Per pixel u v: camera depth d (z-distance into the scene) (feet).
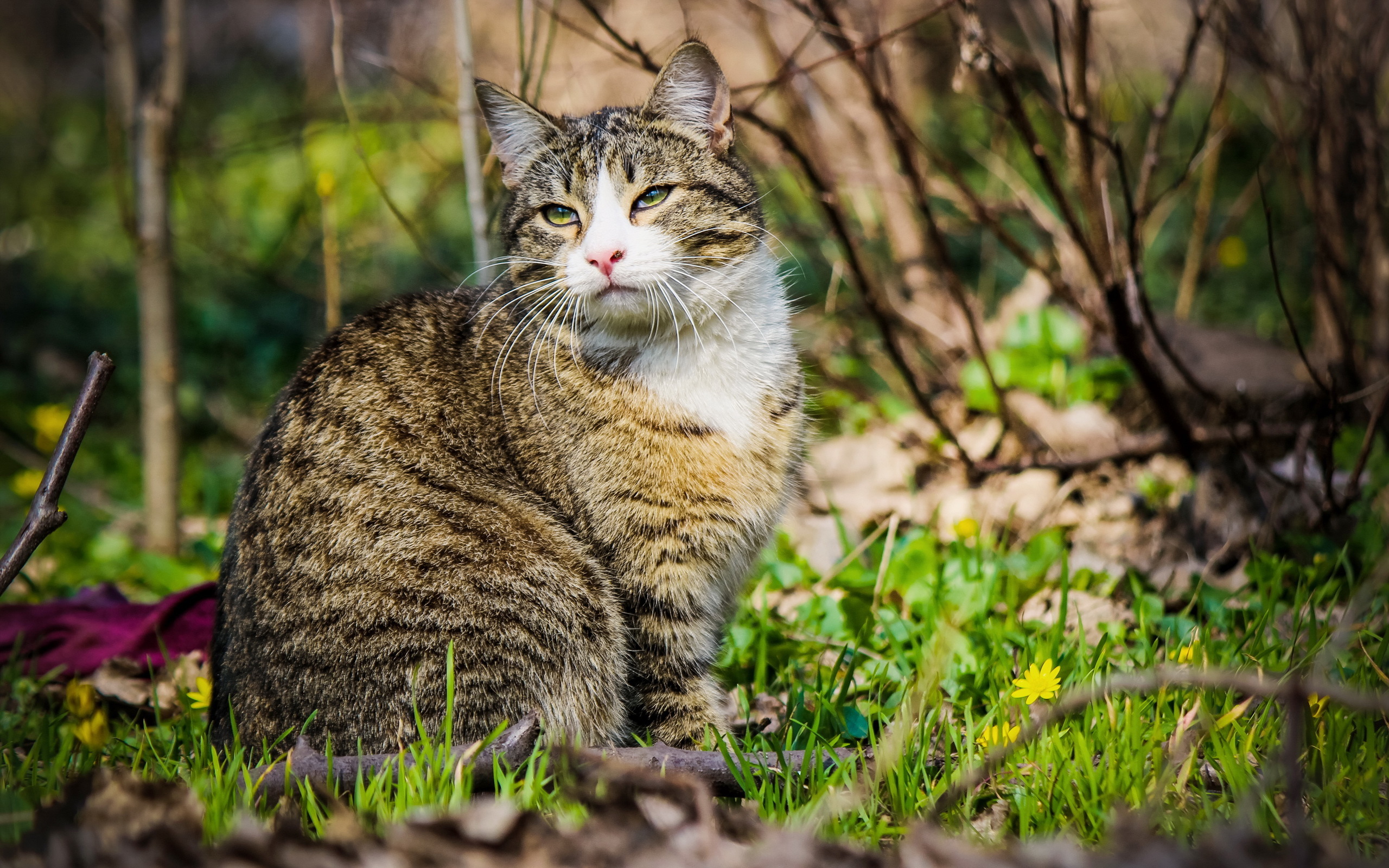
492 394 12.72
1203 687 10.89
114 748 11.91
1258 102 24.56
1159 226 26.32
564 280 12.66
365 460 12.01
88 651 14.48
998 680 12.35
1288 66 20.01
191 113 37.76
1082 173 16.05
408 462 12.11
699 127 13.17
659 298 12.42
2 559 10.38
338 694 11.30
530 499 12.51
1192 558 16.22
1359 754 10.03
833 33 15.57
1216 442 16.92
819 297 24.58
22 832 9.17
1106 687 8.60
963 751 10.59
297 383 12.66
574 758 9.61
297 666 11.44
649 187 12.64
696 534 12.57
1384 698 7.58
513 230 13.52
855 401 20.48
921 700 10.65
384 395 12.42
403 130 32.27
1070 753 10.34
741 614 15.11
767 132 16.11
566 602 11.97
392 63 20.44
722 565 12.93
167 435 18.52
